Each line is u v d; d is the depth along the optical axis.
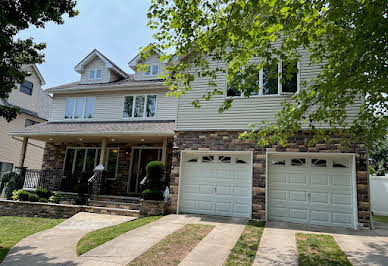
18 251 6.08
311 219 8.60
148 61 15.09
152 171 10.52
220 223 8.41
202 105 10.38
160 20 5.10
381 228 8.23
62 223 8.84
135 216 9.94
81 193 11.93
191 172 10.27
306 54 9.45
